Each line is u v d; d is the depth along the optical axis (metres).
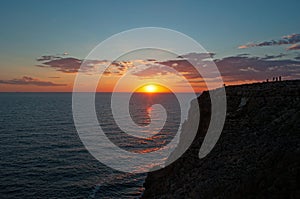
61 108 186.00
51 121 116.94
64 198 40.53
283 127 20.16
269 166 14.65
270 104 25.45
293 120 20.20
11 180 46.47
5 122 110.31
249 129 23.97
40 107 192.50
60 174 50.56
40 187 44.16
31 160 58.28
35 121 115.75
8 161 56.75
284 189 11.49
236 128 25.84
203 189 17.45
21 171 51.19
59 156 62.41
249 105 27.61
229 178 16.83
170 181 26.78
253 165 16.39
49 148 69.19
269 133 20.56
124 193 43.03
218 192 15.75
